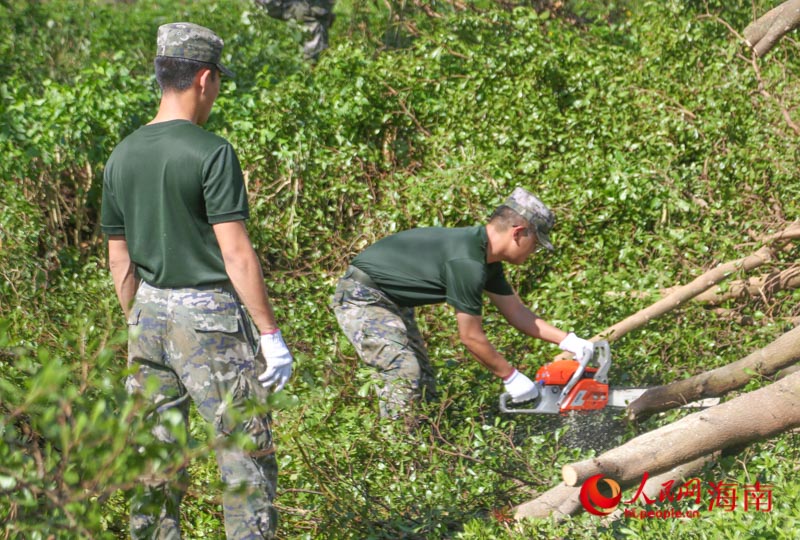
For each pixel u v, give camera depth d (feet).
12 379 14.96
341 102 28.14
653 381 19.07
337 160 26.22
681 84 31.96
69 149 24.63
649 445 13.62
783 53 38.58
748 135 28.60
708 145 27.73
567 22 41.93
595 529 13.50
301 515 14.44
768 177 26.32
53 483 8.64
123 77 27.89
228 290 12.53
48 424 8.40
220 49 12.80
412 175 27.94
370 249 17.62
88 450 8.39
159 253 12.41
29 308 20.02
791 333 16.14
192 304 12.29
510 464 15.65
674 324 20.80
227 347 12.42
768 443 15.61
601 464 13.35
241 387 12.44
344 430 15.71
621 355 19.48
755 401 13.47
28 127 25.14
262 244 24.35
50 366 8.26
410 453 15.51
